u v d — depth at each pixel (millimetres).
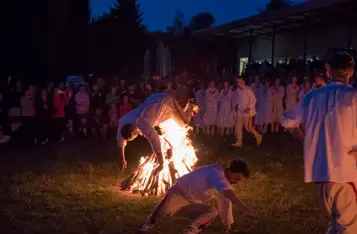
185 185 4539
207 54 29781
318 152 3736
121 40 26438
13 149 11789
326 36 22297
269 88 14828
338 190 3697
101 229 5453
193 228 4496
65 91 13836
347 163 3666
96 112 13742
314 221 5781
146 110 6648
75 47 24359
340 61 3840
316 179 3711
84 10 25812
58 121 13469
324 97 3797
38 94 13281
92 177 8312
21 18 20297
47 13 21188
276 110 14906
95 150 11711
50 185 7590
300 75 18422
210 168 4535
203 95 14844
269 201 6766
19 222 5676
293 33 24266
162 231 5355
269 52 26203
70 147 12078
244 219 5801
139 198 6930
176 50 29359
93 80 19766
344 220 3705
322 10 17766
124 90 14438
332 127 3709
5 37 19844
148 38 28016
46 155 10914
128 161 10156
